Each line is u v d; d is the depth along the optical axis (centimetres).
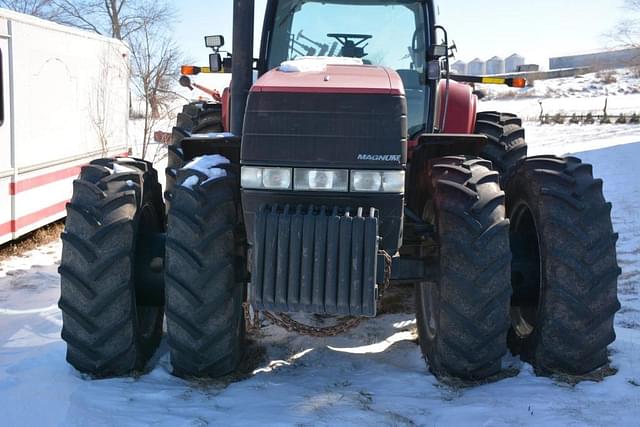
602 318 352
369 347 437
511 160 561
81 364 368
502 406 325
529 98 4412
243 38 385
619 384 348
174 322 351
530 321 409
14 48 701
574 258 350
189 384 359
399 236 337
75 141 862
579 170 373
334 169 324
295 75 355
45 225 832
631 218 841
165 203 481
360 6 482
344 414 320
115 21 2339
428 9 471
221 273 347
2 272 660
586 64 6341
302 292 316
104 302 357
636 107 3369
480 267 341
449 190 359
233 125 391
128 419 316
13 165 709
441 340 357
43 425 315
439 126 472
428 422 312
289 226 315
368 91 327
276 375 381
